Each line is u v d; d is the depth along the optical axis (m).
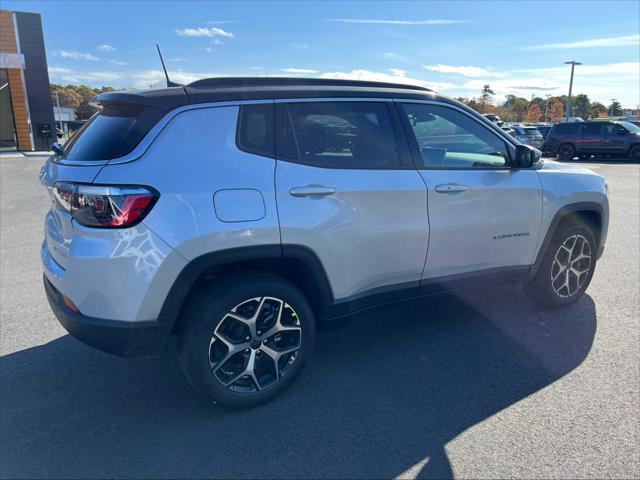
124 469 2.54
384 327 4.19
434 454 2.63
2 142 25.20
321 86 3.30
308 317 3.15
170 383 3.34
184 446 2.71
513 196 3.86
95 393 3.22
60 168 2.85
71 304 2.77
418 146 3.53
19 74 23.55
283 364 3.16
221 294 2.82
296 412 3.01
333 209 3.10
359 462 2.58
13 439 2.76
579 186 4.26
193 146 2.79
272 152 3.00
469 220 3.67
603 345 3.82
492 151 3.91
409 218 3.41
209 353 2.85
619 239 7.05
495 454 2.62
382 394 3.20
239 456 2.63
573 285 4.48
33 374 3.45
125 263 2.62
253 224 2.84
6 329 4.15
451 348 3.80
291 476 2.49
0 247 6.75
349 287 3.29
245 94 3.00
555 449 2.66
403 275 3.52
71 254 2.68
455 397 3.15
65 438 2.77
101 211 2.60
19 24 23.05
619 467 2.52
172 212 2.66
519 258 4.04
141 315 2.69
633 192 11.73
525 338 3.95
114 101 2.96
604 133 21.95
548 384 3.29
